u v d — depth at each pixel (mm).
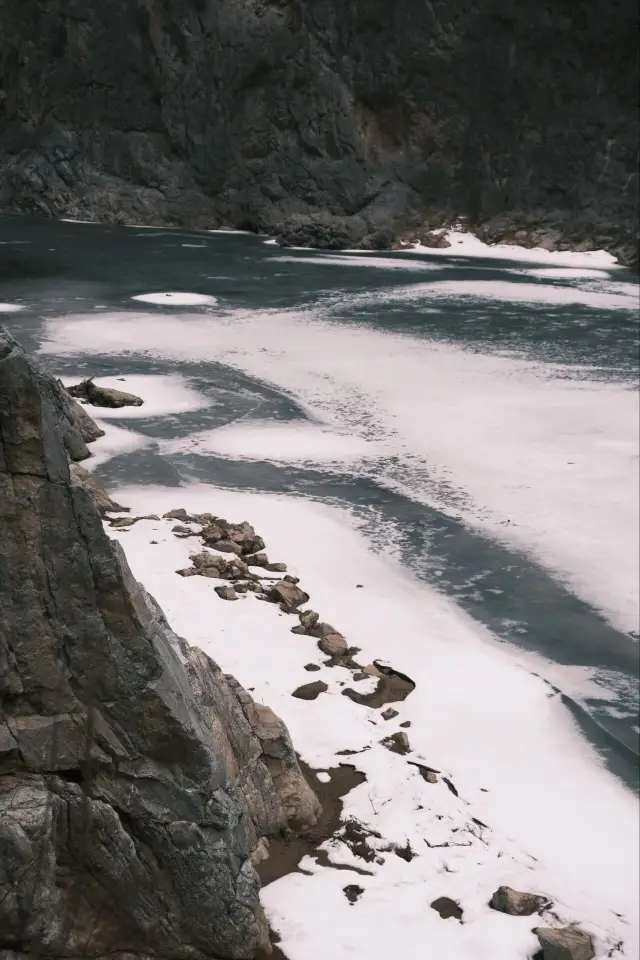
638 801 7398
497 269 38688
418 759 7496
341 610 10102
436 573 11594
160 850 4762
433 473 15094
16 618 4551
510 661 9500
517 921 5723
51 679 4641
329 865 6023
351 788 6922
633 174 44438
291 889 5742
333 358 22141
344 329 25406
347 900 5723
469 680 8875
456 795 7102
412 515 13359
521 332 25609
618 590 11391
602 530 13125
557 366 21906
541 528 13117
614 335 25516
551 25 44500
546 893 6055
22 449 4453
